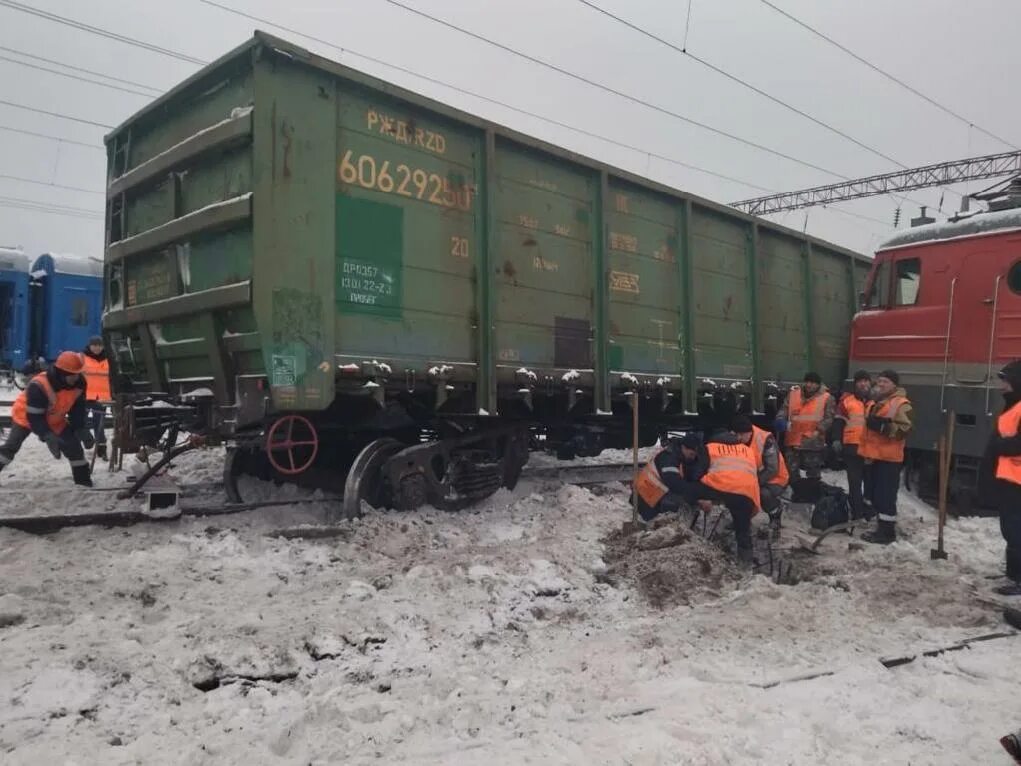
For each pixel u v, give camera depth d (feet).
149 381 22.71
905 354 30.60
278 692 10.75
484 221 22.06
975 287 28.48
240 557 16.19
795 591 17.40
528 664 12.60
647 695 11.23
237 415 18.49
